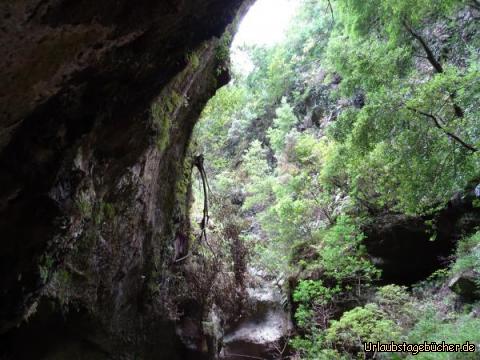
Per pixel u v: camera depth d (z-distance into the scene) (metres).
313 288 8.38
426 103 4.93
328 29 15.66
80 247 3.82
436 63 6.68
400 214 8.77
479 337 5.32
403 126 5.20
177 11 2.38
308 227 10.29
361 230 9.05
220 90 7.85
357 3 6.74
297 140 12.41
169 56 2.88
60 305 3.91
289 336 8.85
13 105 1.97
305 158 11.15
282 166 12.41
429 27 7.54
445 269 7.71
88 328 4.46
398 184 5.90
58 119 2.33
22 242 2.56
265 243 11.14
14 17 1.54
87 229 3.75
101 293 4.48
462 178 4.92
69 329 4.23
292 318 9.11
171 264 6.05
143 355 5.57
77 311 4.20
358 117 5.61
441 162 5.00
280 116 13.74
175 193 5.72
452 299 7.19
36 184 2.43
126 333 5.20
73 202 2.81
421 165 5.02
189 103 5.18
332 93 7.34
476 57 7.05
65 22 1.75
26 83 1.91
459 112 5.10
